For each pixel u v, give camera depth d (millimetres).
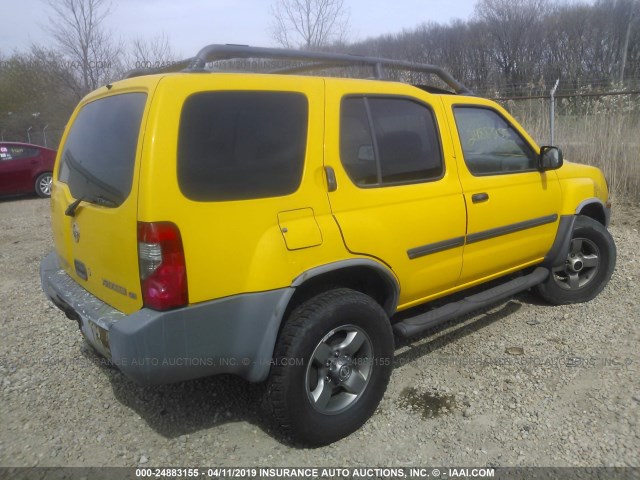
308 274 2795
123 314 2715
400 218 3244
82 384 3709
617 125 8805
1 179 11977
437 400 3406
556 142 9320
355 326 3008
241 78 2721
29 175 12336
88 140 3113
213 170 2570
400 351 4047
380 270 3148
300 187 2838
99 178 2855
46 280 3484
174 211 2453
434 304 4367
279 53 3287
